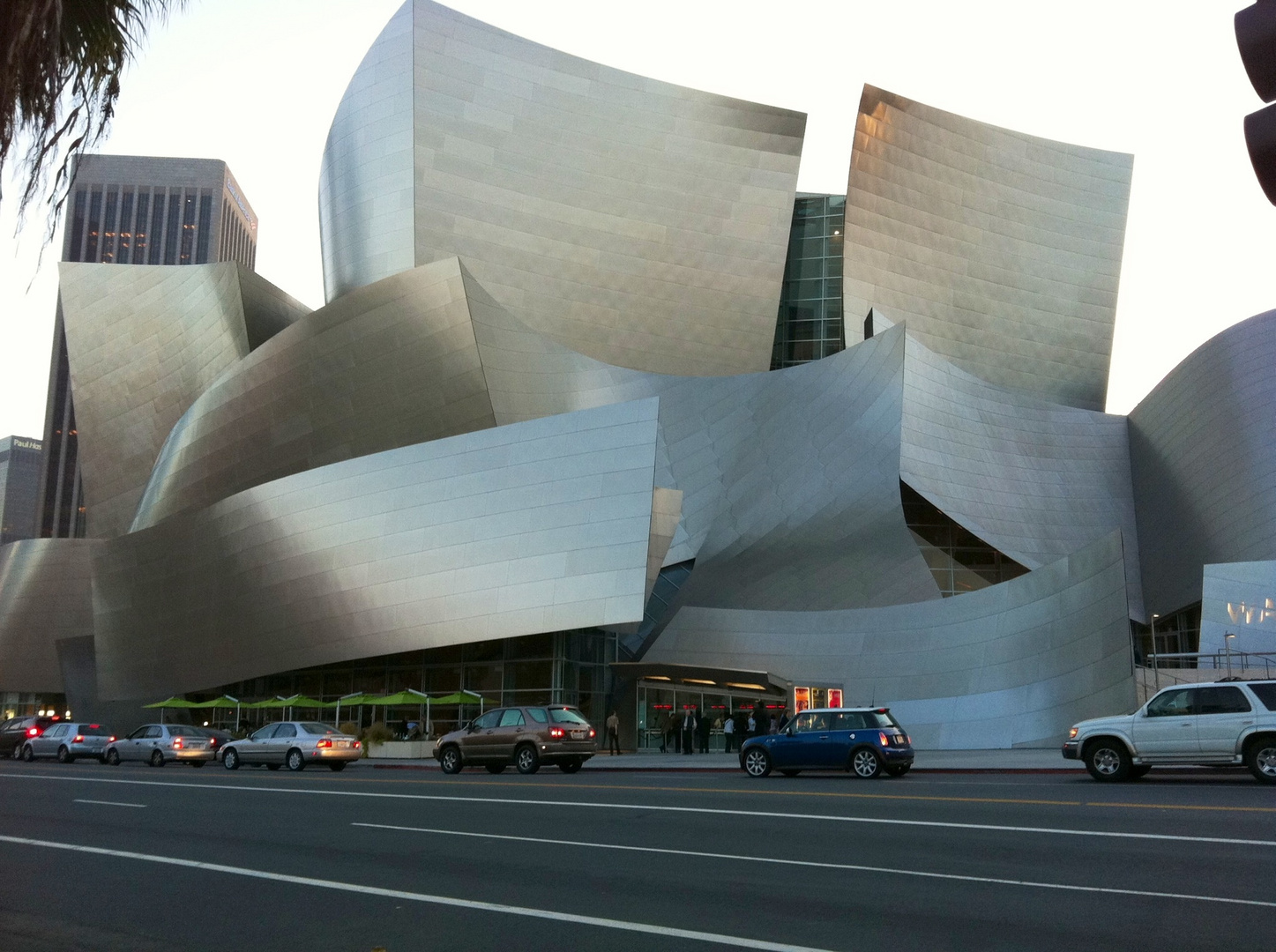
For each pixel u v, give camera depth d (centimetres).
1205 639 3669
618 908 731
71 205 17338
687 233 5138
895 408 4175
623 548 3272
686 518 4041
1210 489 4575
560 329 4888
